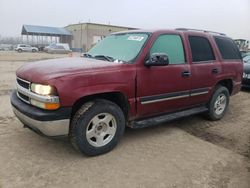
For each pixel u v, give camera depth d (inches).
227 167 153.8
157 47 180.9
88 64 159.0
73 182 133.1
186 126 221.0
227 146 183.5
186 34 203.5
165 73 181.3
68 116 143.7
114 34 209.3
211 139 195.0
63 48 1760.6
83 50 2258.9
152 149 173.2
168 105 190.5
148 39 178.1
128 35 194.2
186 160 159.9
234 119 245.6
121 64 163.3
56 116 140.5
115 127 164.4
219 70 225.1
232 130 215.5
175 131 207.8
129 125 175.9
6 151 162.6
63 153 162.2
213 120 236.5
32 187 128.0
